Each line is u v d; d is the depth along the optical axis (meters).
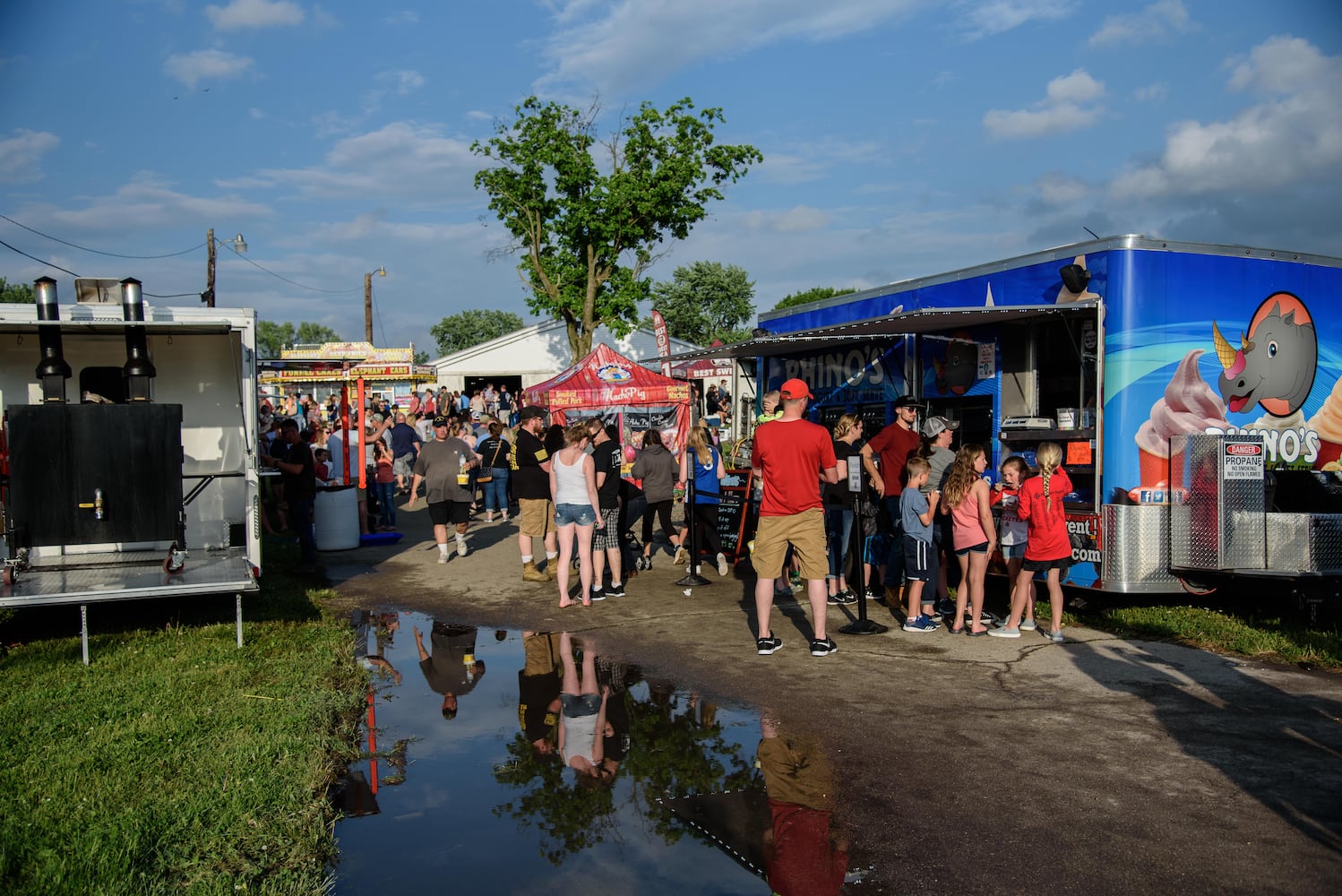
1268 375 7.92
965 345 8.81
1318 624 7.53
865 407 10.27
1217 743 4.96
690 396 19.31
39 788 4.25
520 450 10.33
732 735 5.29
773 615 8.45
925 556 7.53
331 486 13.15
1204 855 3.71
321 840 3.95
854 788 4.47
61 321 7.52
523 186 30.28
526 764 4.89
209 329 8.16
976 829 4.00
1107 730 5.19
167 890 3.42
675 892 3.52
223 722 5.22
